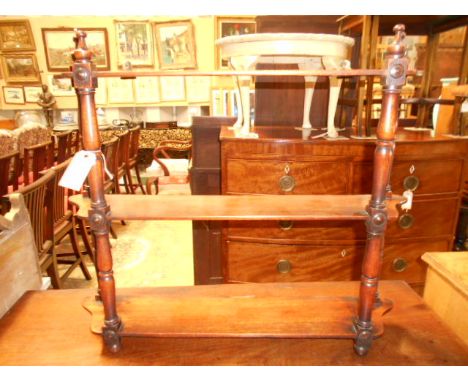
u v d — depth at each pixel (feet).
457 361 2.52
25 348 2.63
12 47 15.60
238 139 4.89
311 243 5.28
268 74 2.48
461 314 3.26
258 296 3.11
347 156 4.83
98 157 2.32
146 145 15.81
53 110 16.51
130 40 15.26
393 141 2.29
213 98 12.69
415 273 5.57
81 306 3.10
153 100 16.16
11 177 7.72
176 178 10.85
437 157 4.97
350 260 5.35
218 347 2.64
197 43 15.28
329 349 2.62
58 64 15.89
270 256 5.39
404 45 2.16
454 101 5.27
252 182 5.02
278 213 2.53
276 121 6.70
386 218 2.39
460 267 3.43
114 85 15.89
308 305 2.97
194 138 5.59
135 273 7.79
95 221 2.39
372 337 2.57
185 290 3.21
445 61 7.64
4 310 3.02
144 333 2.62
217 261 5.82
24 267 3.38
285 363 2.49
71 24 15.23
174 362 2.51
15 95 16.29
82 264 7.57
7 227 3.14
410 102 5.49
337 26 6.24
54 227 6.61
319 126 6.63
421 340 2.72
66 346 2.65
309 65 5.55
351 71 2.28
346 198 2.88
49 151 9.45
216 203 2.74
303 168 4.91
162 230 10.28
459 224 6.32
